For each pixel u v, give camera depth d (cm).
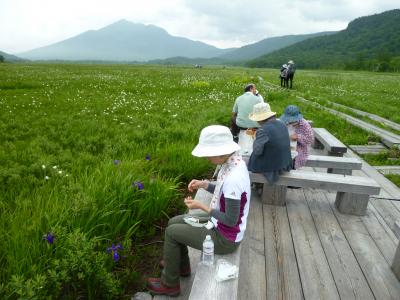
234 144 265
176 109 1208
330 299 307
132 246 394
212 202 277
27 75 2491
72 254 288
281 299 304
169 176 561
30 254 298
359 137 923
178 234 280
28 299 244
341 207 460
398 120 1227
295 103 1473
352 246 388
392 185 581
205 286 240
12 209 407
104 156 643
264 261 355
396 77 4878
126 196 409
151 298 311
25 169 532
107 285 296
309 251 375
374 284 328
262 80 3206
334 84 2856
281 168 442
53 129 823
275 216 450
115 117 1026
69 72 3234
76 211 356
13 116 973
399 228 318
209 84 2255
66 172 533
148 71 4125
